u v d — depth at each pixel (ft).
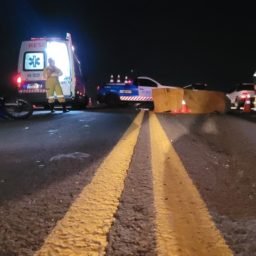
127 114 52.37
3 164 20.51
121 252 10.64
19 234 11.70
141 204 14.15
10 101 44.86
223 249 10.91
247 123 43.60
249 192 15.97
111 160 20.99
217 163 21.31
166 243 11.17
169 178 17.66
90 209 13.61
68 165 19.99
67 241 11.21
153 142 27.02
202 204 14.33
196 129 36.45
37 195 15.20
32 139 28.68
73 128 34.81
